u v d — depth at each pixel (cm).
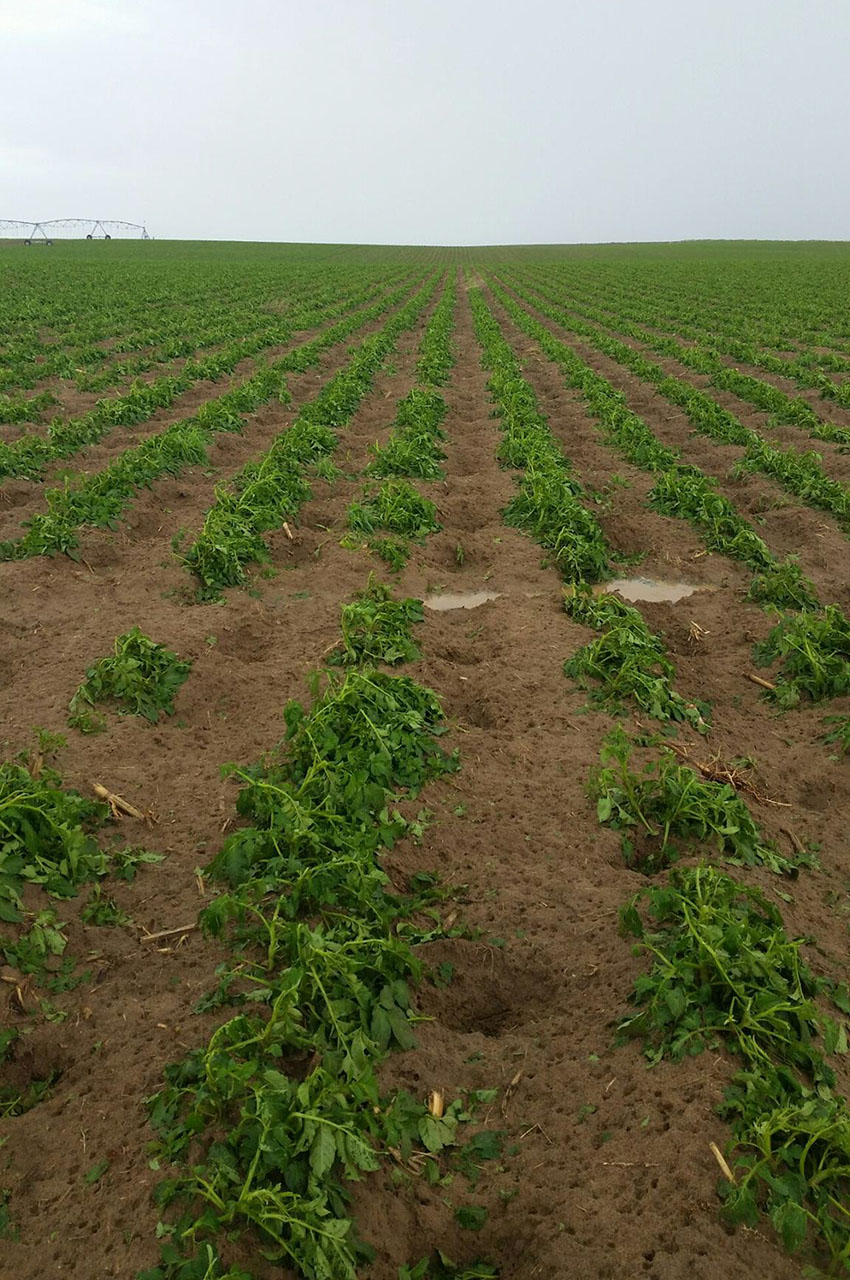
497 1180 348
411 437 1460
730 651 812
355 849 485
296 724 604
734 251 9238
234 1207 312
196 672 733
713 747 653
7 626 827
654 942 445
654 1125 357
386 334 2705
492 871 521
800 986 410
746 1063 379
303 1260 305
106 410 1556
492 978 456
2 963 442
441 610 909
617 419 1560
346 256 8956
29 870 482
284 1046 382
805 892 509
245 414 1656
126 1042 405
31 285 4341
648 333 2828
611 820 560
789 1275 307
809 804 609
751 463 1320
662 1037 394
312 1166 323
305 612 873
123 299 3738
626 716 674
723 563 1024
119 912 488
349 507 1088
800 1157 333
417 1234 331
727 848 535
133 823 563
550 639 801
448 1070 395
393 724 612
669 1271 306
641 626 789
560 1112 373
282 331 2681
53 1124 368
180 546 1027
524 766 618
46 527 995
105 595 901
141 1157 349
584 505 1170
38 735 605
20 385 1892
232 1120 354
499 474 1353
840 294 4159
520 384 1852
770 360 2155
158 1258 311
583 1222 328
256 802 534
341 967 402
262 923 470
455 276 6203
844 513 1131
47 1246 321
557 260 8312
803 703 717
